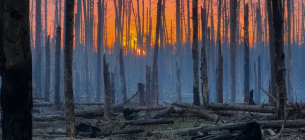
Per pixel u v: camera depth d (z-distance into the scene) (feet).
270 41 71.97
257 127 27.81
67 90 37.42
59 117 55.16
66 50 37.09
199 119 53.01
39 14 116.67
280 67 40.55
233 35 107.65
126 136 39.24
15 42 11.96
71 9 36.94
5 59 12.00
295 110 42.45
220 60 77.87
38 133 41.70
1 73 12.23
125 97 92.73
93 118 58.39
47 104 82.58
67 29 36.94
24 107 12.44
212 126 37.06
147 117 55.11
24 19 12.23
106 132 39.65
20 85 12.23
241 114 52.34
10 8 11.89
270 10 72.49
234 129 36.22
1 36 12.07
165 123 45.50
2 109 12.42
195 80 65.10
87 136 39.04
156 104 81.66
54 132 41.55
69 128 37.70
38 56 111.34
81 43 189.78
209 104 58.90
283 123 36.24
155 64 86.22
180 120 52.60
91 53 170.71
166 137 36.76
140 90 81.76
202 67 62.08
